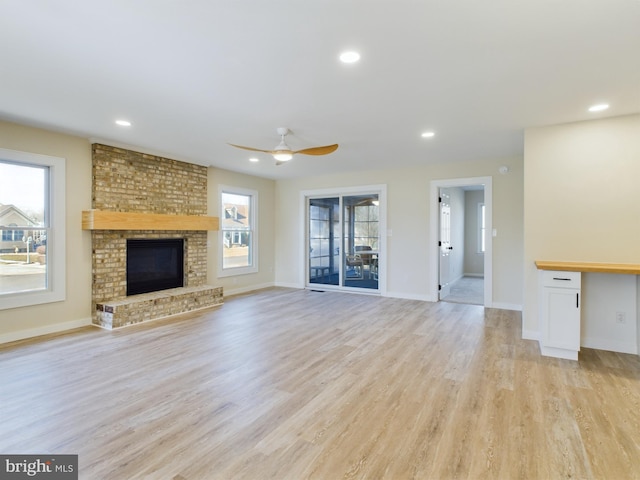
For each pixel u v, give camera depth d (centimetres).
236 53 228
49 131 400
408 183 611
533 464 181
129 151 475
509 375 292
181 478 171
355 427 216
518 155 522
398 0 173
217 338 390
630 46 215
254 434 208
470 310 527
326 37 208
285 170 645
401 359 329
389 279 632
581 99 299
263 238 733
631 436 206
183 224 529
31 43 215
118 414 230
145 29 200
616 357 334
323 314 502
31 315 391
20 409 235
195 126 380
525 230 378
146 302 460
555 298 332
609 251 347
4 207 377
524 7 178
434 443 199
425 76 260
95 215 420
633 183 338
